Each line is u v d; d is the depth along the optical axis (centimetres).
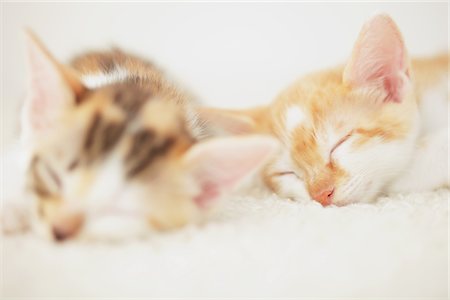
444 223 34
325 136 41
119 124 34
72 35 64
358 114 42
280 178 43
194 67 65
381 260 31
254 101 62
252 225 35
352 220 35
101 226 32
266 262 31
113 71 41
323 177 41
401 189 42
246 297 30
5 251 32
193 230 34
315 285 30
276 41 65
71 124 33
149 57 54
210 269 31
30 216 34
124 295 30
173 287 30
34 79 34
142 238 33
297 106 43
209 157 34
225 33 65
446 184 41
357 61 43
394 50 42
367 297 30
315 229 34
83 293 30
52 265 31
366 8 62
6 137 46
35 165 33
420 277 30
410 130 42
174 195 33
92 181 32
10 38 63
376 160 41
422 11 60
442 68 47
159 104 36
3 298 30
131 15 64
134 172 33
